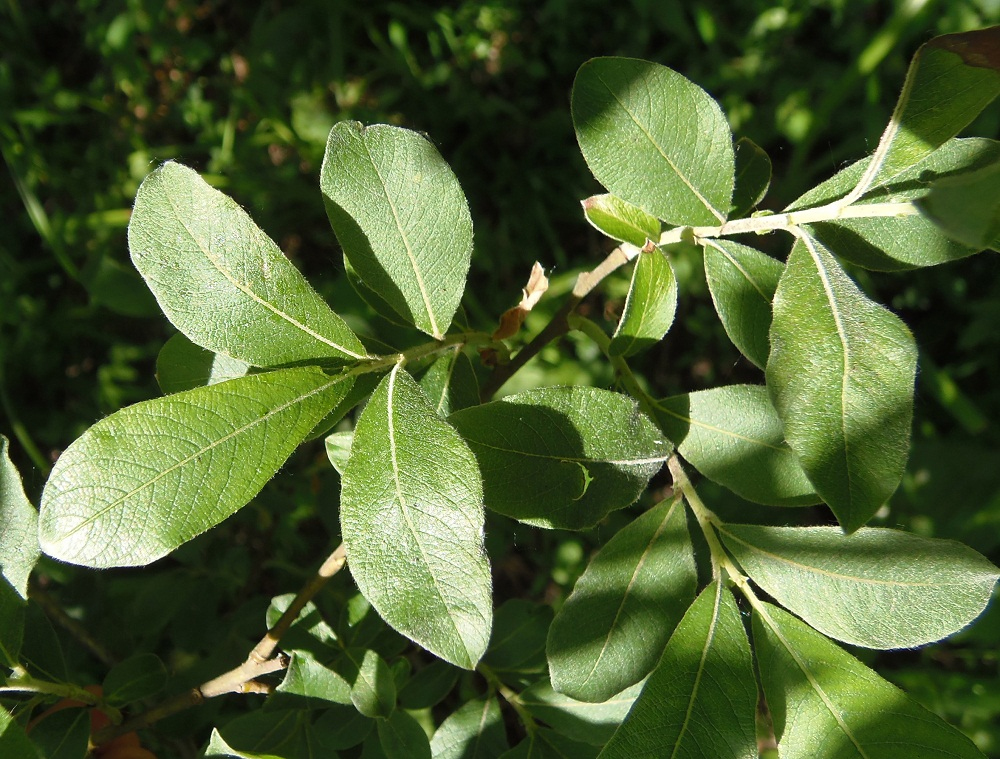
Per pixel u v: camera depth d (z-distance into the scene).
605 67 0.21
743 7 0.58
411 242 0.20
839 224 0.20
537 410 0.19
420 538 0.17
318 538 0.45
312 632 0.26
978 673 0.46
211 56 0.60
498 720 0.27
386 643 0.28
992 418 0.51
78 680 0.36
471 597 0.16
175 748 0.32
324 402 0.18
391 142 0.20
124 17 0.59
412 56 0.60
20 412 0.54
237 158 0.57
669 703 0.18
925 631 0.18
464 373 0.22
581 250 0.57
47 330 0.56
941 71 0.18
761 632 0.19
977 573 0.18
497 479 0.19
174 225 0.18
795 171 0.51
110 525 0.16
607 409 0.19
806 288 0.18
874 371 0.17
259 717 0.25
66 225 0.56
